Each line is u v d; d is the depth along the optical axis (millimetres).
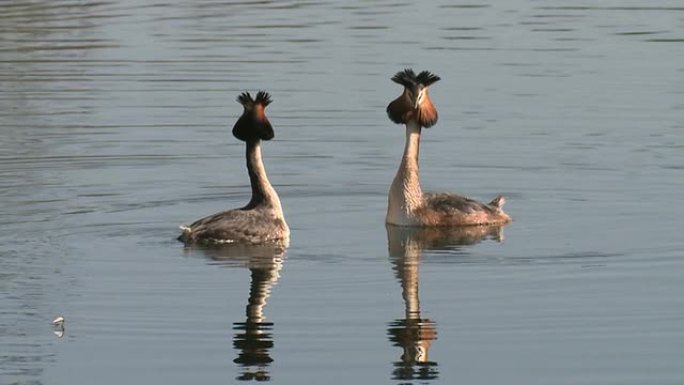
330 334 12727
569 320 13062
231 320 13109
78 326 12969
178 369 11891
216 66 25938
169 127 22016
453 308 13461
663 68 25516
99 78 25078
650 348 12281
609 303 13547
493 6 32406
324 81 24688
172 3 33000
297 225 17031
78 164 19859
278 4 32969
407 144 17031
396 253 15594
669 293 13836
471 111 22734
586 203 17859
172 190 18625
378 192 18797
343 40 28312
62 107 23109
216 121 22297
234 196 18406
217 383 11555
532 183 18875
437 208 16891
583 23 30125
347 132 21734
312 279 14500
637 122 21875
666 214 17172
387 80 24734
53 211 17328
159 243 15961
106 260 15180
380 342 12484
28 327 12914
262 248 15812
